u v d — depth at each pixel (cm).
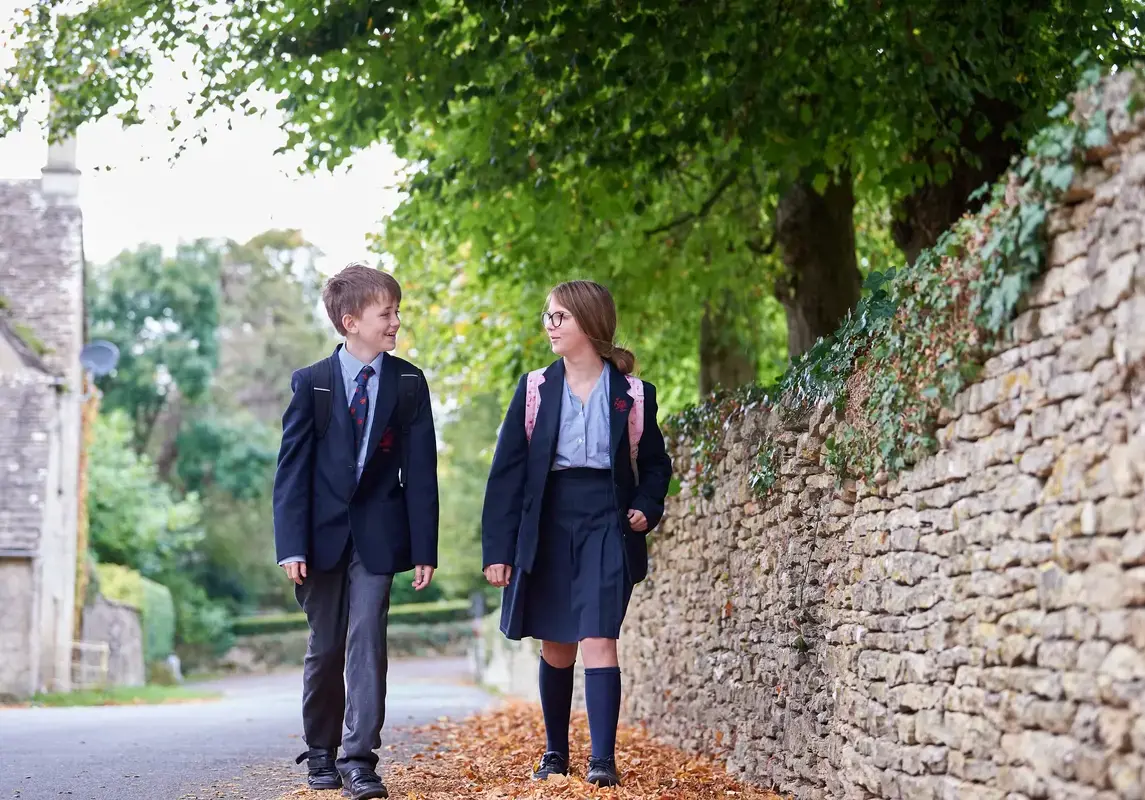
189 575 4919
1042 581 375
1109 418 342
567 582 588
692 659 859
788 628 646
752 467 725
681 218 1279
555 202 1162
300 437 573
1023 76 936
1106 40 912
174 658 3672
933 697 455
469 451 3422
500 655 2667
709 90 982
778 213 1177
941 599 454
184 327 4919
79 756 850
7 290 2600
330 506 570
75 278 2641
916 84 905
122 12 998
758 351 1548
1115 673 331
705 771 730
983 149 1003
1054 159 367
